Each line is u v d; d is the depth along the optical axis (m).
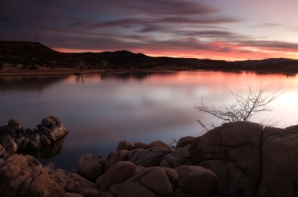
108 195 7.57
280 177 6.68
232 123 8.29
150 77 159.25
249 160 7.58
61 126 33.78
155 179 7.10
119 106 59.66
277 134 7.43
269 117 36.28
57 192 8.34
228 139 8.13
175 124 40.59
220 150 8.24
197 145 8.91
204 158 8.55
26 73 134.38
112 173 7.82
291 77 158.38
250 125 7.93
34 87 89.75
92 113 50.44
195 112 51.44
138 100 69.75
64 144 29.86
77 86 100.75
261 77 159.50
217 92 83.75
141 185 7.16
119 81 127.69
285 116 37.53
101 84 111.75
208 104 57.00
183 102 65.56
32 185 7.75
